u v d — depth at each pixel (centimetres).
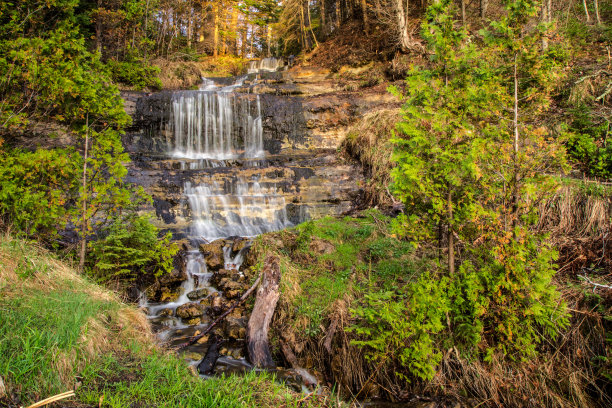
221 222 957
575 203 558
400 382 418
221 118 1388
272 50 3903
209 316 591
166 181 997
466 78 437
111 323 418
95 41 1706
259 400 318
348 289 541
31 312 345
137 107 1331
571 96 795
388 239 664
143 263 605
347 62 1780
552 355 405
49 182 555
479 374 392
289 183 1017
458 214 425
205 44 2908
